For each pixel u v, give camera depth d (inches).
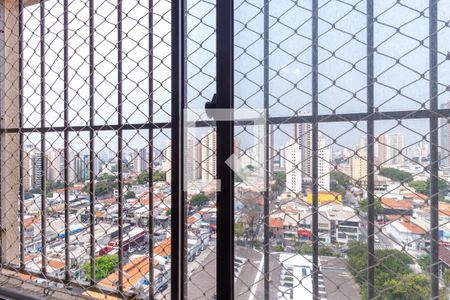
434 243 18.9
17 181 34.8
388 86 19.8
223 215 22.1
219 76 22.1
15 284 32.5
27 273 32.9
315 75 21.3
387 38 19.8
